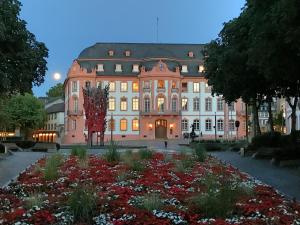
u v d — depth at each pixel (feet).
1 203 39.60
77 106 342.23
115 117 342.85
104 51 354.13
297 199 47.37
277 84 111.14
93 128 183.83
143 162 70.79
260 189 48.32
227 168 72.84
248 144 137.28
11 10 99.81
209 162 81.76
